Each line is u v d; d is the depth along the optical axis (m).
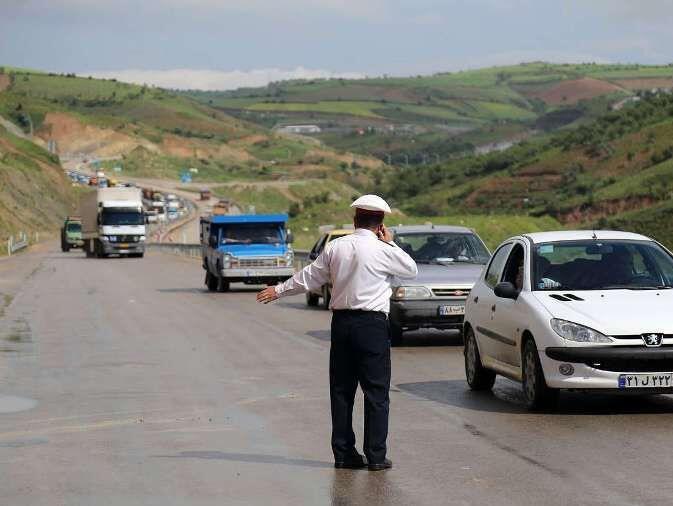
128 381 19.67
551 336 15.38
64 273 64.88
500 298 17.22
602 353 15.05
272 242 48.16
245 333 28.78
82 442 13.86
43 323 32.00
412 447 13.30
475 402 16.89
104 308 37.72
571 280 16.78
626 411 15.73
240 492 11.09
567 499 10.54
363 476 11.77
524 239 17.78
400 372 20.72
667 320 15.28
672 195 180.88
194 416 15.79
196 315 34.72
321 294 38.91
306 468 12.23
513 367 16.67
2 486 11.45
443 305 24.92
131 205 94.00
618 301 15.84
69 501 10.77
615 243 17.48
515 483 11.28
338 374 12.12
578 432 14.11
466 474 11.76
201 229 51.88
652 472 11.68
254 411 16.19
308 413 15.98
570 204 196.50
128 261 86.81
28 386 19.12
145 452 13.19
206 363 22.25
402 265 11.92
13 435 14.38
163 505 10.58
